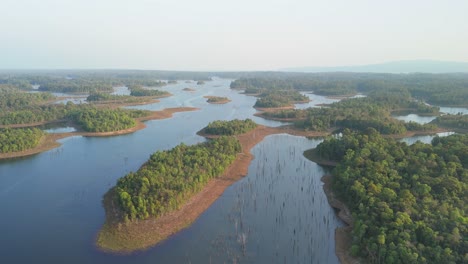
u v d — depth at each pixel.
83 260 103.38
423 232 97.50
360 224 108.38
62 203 140.88
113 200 134.62
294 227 123.62
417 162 143.38
